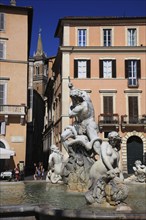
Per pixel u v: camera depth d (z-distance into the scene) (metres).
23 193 8.89
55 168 10.78
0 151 30.69
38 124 73.38
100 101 42.41
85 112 8.48
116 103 42.34
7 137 36.28
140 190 9.66
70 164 8.46
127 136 41.09
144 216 3.90
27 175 33.44
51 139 54.00
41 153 73.69
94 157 8.53
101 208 5.10
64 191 8.59
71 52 42.97
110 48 42.78
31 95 58.66
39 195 8.20
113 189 5.37
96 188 5.52
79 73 42.91
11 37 38.50
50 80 55.75
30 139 57.06
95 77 42.72
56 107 49.72
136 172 12.18
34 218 4.54
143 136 41.06
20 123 36.75
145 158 40.59
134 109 42.12
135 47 42.69
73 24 43.41
